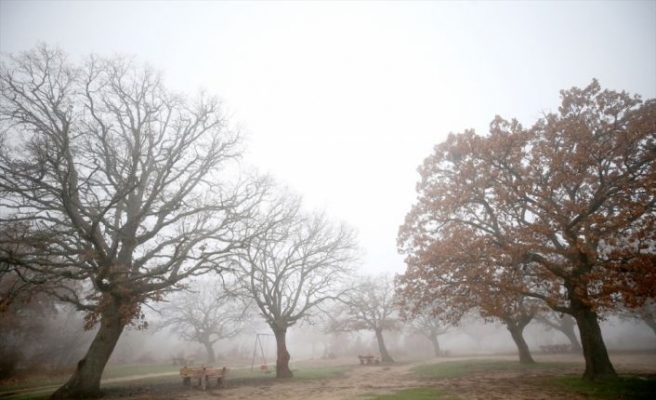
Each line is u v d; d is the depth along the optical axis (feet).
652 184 46.44
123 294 54.44
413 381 68.49
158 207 62.34
